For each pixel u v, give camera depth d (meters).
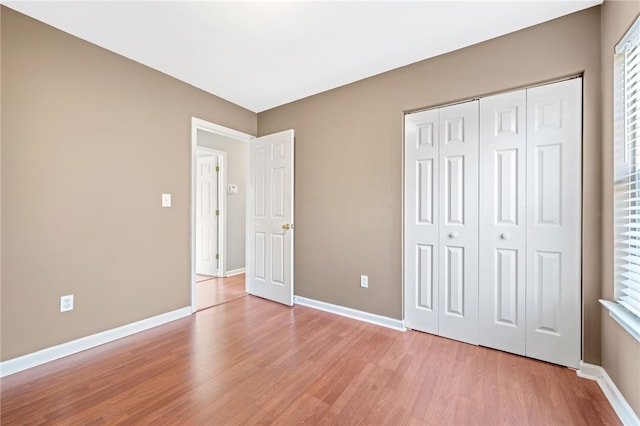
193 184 2.84
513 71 1.98
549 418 1.41
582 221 1.78
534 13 1.79
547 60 1.87
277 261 3.19
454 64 2.21
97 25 1.92
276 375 1.77
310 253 3.06
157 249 2.54
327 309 2.92
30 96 1.84
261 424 1.37
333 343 2.20
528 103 1.96
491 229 2.10
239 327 2.51
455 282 2.25
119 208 2.29
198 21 1.87
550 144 1.89
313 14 1.79
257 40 2.08
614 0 1.54
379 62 2.39
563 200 1.85
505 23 1.88
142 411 1.45
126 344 2.18
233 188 4.57
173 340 2.25
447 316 2.29
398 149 2.48
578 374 1.76
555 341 1.88
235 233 4.61
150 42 2.12
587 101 1.74
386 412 1.46
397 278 2.49
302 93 3.01
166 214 2.61
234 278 4.30
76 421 1.38
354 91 2.73
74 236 2.04
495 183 2.08
